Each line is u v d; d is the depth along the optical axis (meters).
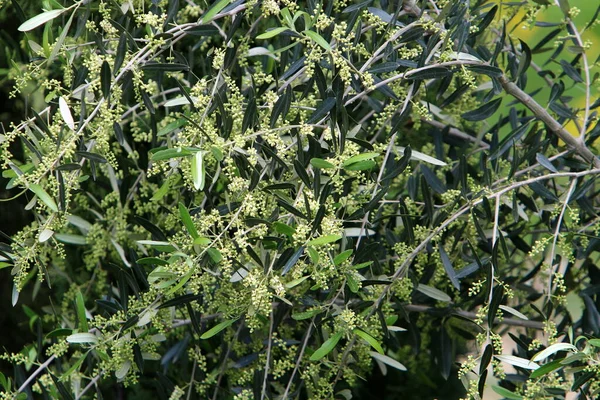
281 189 1.44
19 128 1.44
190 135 1.43
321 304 1.54
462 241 1.67
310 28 1.47
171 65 1.48
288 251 1.42
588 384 1.49
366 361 1.63
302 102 1.56
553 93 1.63
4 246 1.49
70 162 1.45
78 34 1.48
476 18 1.59
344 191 1.51
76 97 1.49
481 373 1.38
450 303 1.71
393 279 1.52
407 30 1.50
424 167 1.64
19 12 1.58
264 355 1.63
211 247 1.39
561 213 1.53
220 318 1.73
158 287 1.41
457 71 1.53
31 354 1.68
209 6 1.53
